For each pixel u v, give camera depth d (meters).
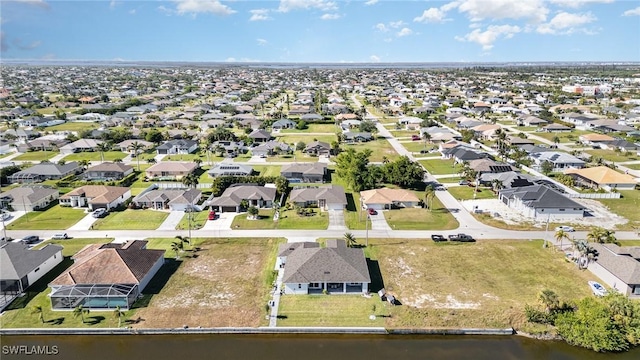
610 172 111.25
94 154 150.25
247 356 50.59
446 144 151.62
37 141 156.12
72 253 74.94
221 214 92.81
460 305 59.28
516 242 79.25
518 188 99.62
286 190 107.25
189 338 53.84
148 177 121.56
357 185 108.44
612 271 63.25
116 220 89.75
